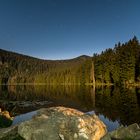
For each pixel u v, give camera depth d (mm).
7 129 14359
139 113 28797
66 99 52031
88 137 13133
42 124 13664
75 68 177500
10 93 83375
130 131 14719
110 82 112562
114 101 43094
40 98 57094
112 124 22969
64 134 13148
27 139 13180
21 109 35719
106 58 118000
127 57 95562
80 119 13742
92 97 53781
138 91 63156
